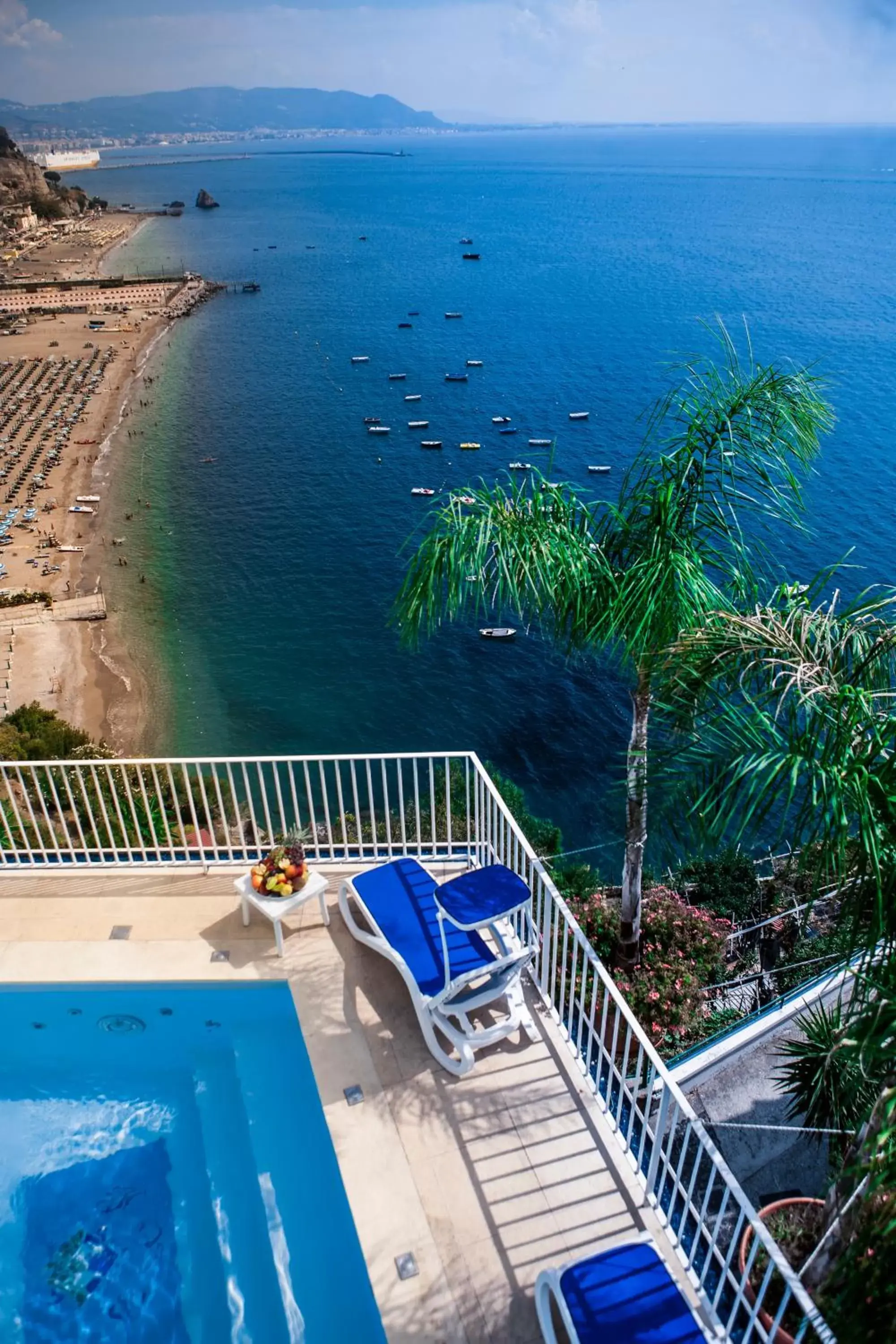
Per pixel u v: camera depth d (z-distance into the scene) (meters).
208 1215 5.71
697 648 5.22
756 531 50.25
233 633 46.88
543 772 36.16
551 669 42.78
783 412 7.25
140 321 112.56
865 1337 3.39
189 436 73.81
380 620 47.97
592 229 195.00
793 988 9.75
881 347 90.88
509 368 91.94
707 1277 6.09
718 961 10.51
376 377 90.19
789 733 4.57
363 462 68.62
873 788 4.44
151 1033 7.09
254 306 123.88
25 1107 6.56
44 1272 5.56
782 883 12.97
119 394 84.00
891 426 67.88
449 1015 6.25
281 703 41.47
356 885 7.00
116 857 8.15
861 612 4.98
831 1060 5.53
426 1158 5.50
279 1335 4.98
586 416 76.88
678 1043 8.41
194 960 7.11
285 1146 6.00
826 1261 4.41
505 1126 5.69
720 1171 4.32
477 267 153.38
